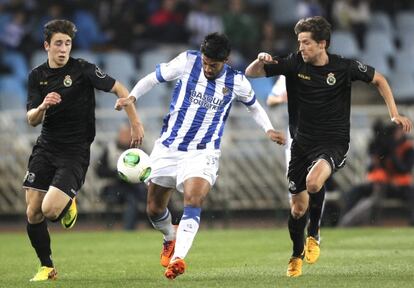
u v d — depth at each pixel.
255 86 56.28
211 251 32.59
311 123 23.53
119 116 49.81
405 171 45.53
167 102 55.53
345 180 50.16
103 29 59.34
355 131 50.69
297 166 23.86
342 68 23.34
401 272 24.22
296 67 23.52
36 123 22.38
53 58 23.16
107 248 34.66
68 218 23.64
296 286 21.25
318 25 22.89
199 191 22.70
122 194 45.16
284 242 36.09
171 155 23.58
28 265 28.39
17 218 50.22
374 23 65.44
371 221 45.38
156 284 22.12
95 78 23.36
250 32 58.75
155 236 40.25
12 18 58.47
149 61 57.19
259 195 50.19
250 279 23.02
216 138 23.56
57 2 57.91
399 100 60.75
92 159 49.22
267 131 24.19
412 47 65.06
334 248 32.91
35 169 23.42
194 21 59.06
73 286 22.06
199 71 23.42
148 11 60.09
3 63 55.84
